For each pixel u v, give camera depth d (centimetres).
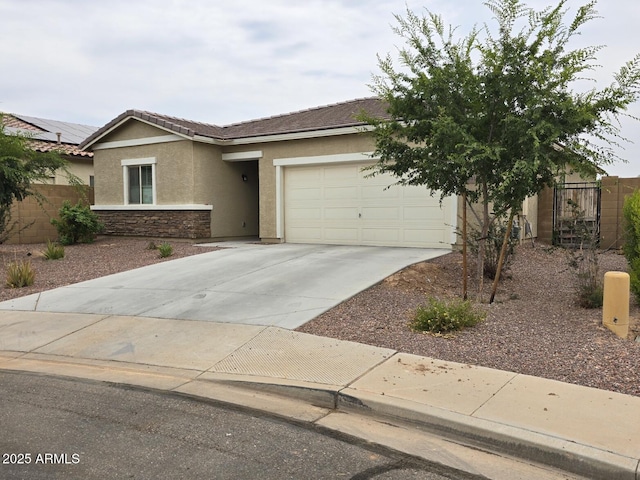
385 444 432
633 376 543
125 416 488
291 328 735
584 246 970
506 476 383
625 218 892
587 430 425
